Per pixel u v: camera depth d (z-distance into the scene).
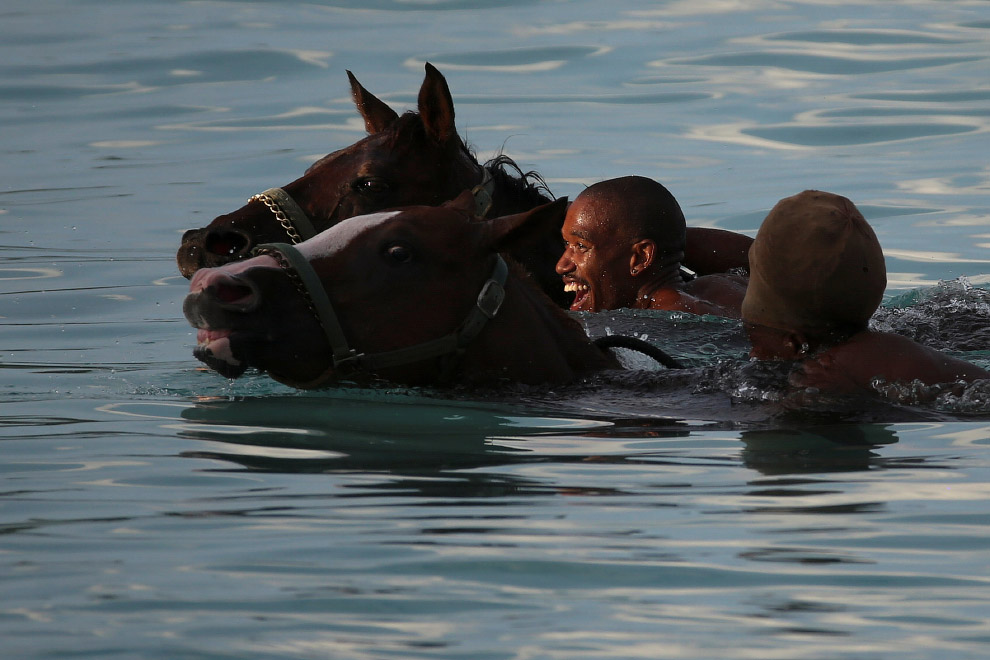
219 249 12.08
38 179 20.95
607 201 13.65
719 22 30.12
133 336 13.37
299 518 7.55
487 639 6.03
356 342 9.67
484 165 13.31
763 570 6.77
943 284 14.56
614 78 25.98
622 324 12.74
